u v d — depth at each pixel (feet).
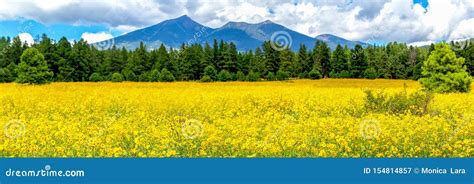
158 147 34.60
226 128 42.65
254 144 34.50
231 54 234.38
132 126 44.80
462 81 114.83
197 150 34.68
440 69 117.19
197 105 67.82
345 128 42.09
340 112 62.28
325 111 63.98
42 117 54.39
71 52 225.15
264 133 40.29
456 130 40.52
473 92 115.85
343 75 235.40
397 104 59.16
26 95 85.46
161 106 66.74
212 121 54.19
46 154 33.65
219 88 133.28
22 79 179.11
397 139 36.35
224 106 68.03
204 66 233.76
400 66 231.50
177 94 93.71
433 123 43.45
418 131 39.73
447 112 58.65
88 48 234.38
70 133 38.63
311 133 39.32
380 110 59.36
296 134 37.63
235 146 34.68
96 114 59.06
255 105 70.69
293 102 72.18
